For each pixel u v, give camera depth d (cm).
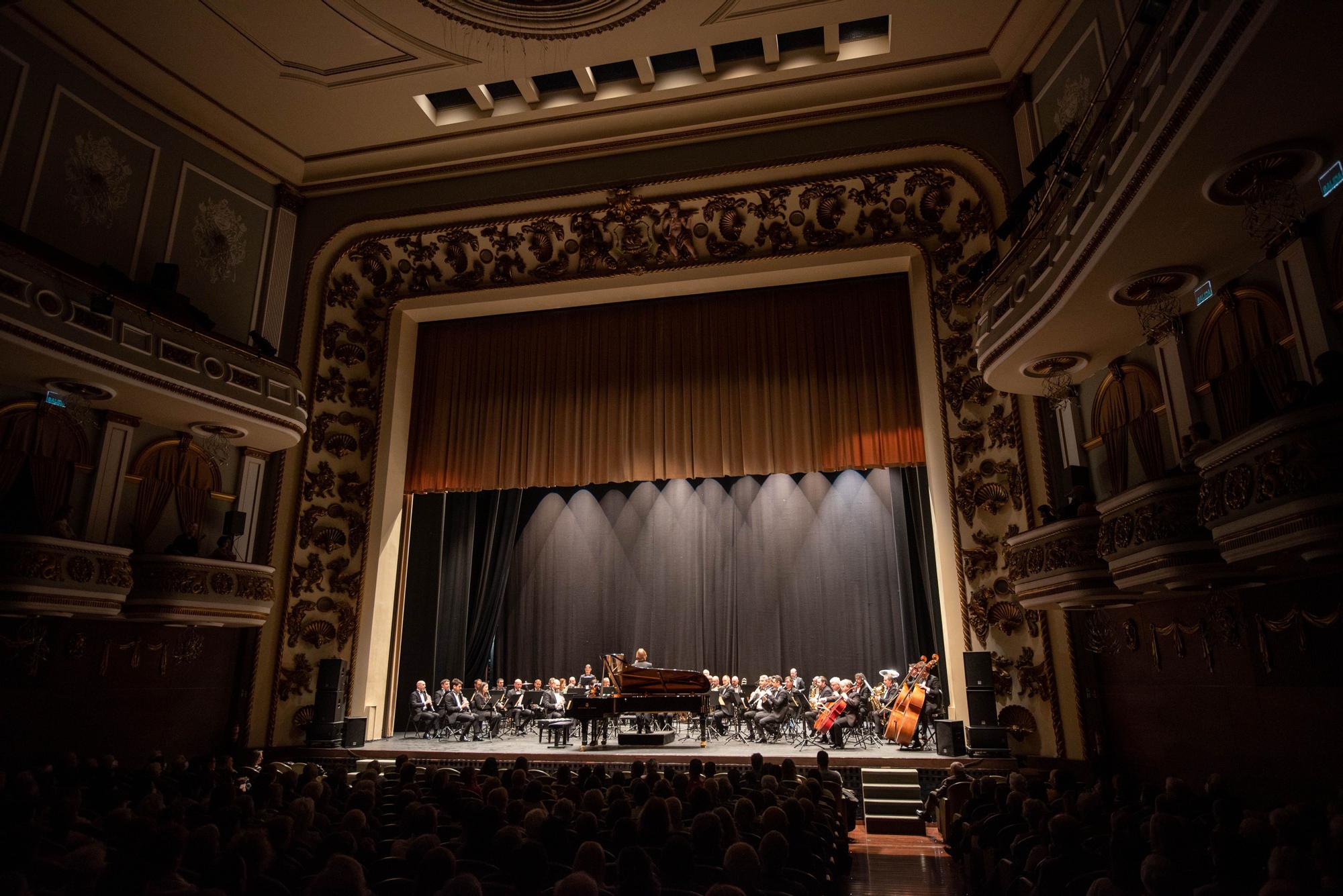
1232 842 376
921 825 1119
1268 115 637
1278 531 571
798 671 1764
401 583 1666
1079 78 1197
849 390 1557
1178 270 847
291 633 1490
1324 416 535
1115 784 744
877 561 1777
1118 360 1074
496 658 1905
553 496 1977
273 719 1436
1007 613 1302
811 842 546
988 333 1105
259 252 1580
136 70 1365
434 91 1484
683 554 1880
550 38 1352
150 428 1327
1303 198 721
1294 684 766
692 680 1322
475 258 1680
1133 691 1072
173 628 1334
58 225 1237
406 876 450
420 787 819
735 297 1655
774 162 1480
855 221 1540
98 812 727
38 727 1134
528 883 370
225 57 1378
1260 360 804
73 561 1045
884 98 1449
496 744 1494
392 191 1647
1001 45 1364
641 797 677
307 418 1511
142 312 1173
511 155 1589
